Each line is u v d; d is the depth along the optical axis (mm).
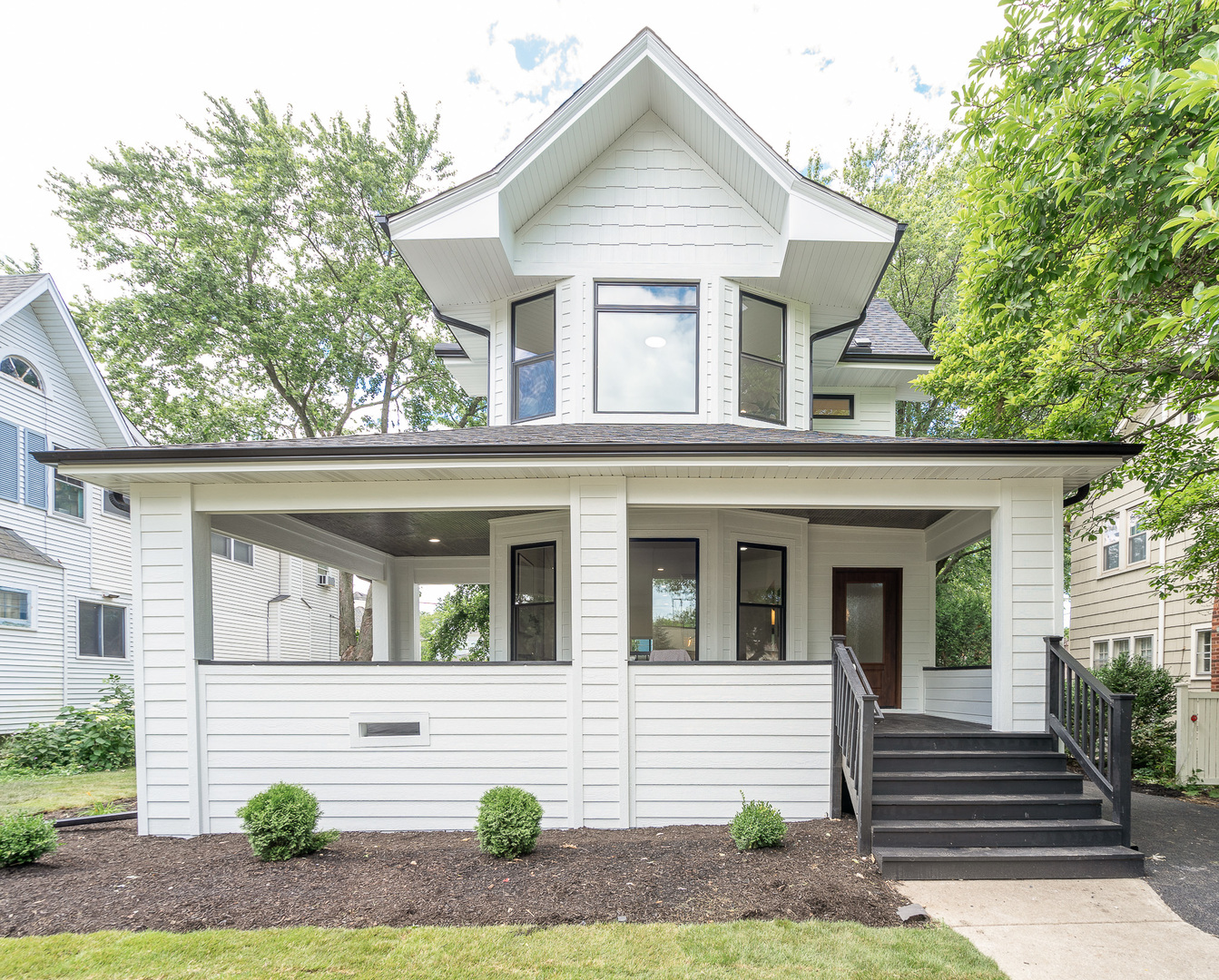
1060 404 8938
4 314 13531
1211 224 4598
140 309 17656
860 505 6992
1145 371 7398
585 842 6023
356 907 4500
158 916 4406
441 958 3830
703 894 4703
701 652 8562
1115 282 6273
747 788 6738
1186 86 4238
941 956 3926
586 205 9469
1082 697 6234
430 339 20578
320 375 19656
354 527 9969
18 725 13547
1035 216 6449
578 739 6738
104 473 6688
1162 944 4156
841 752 6555
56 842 5699
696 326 9344
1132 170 5535
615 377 9234
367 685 6922
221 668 6961
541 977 3641
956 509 7242
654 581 8703
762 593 9336
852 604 10477
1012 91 6777
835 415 13508
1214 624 10570
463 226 8500
